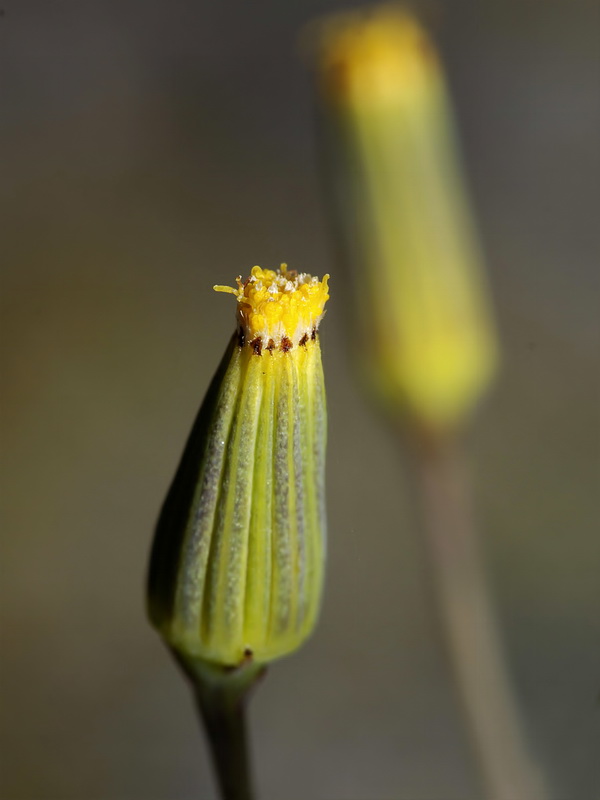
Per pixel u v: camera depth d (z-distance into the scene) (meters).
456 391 0.07
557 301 0.13
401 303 0.07
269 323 0.05
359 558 0.11
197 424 0.05
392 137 0.07
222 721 0.06
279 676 0.11
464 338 0.07
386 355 0.07
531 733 0.09
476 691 0.08
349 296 0.07
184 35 0.15
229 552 0.05
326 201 0.07
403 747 0.11
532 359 0.13
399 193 0.07
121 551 0.12
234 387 0.05
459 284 0.07
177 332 0.13
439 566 0.08
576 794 0.09
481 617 0.08
